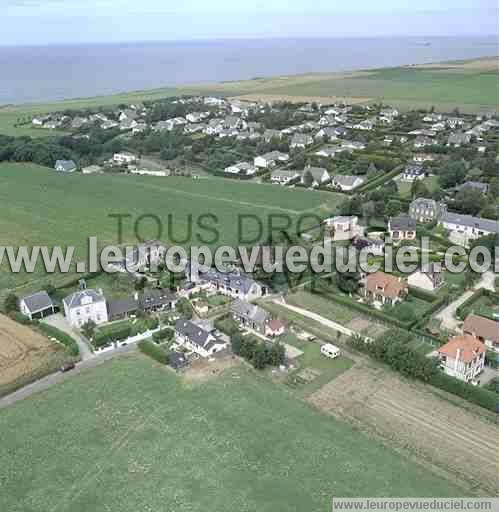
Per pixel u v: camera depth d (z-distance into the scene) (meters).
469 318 109.88
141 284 132.25
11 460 78.69
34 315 119.50
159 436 83.00
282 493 72.44
